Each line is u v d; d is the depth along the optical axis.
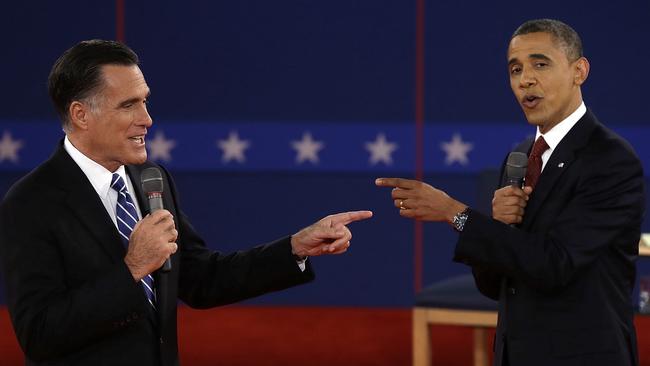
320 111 24.23
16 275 8.26
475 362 16.88
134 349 8.55
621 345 9.31
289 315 23.38
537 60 9.47
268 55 24.05
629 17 23.91
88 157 8.80
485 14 24.02
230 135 24.12
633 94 24.05
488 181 17.78
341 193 24.36
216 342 20.70
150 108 24.00
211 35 23.95
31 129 23.83
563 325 9.34
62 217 8.45
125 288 8.13
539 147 9.80
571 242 9.12
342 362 19.33
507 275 9.52
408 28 24.06
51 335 8.08
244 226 24.34
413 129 24.22
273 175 24.30
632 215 9.30
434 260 24.55
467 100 24.22
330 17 24.03
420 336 16.56
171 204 9.59
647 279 16.33
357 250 24.53
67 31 23.75
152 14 23.80
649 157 24.05
